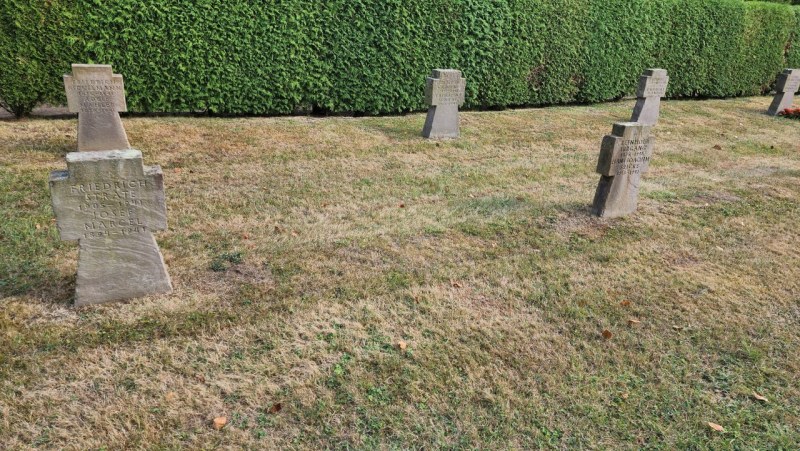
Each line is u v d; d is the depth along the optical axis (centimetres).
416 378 353
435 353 378
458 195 702
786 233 633
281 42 1062
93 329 378
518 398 341
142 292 420
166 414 312
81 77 753
